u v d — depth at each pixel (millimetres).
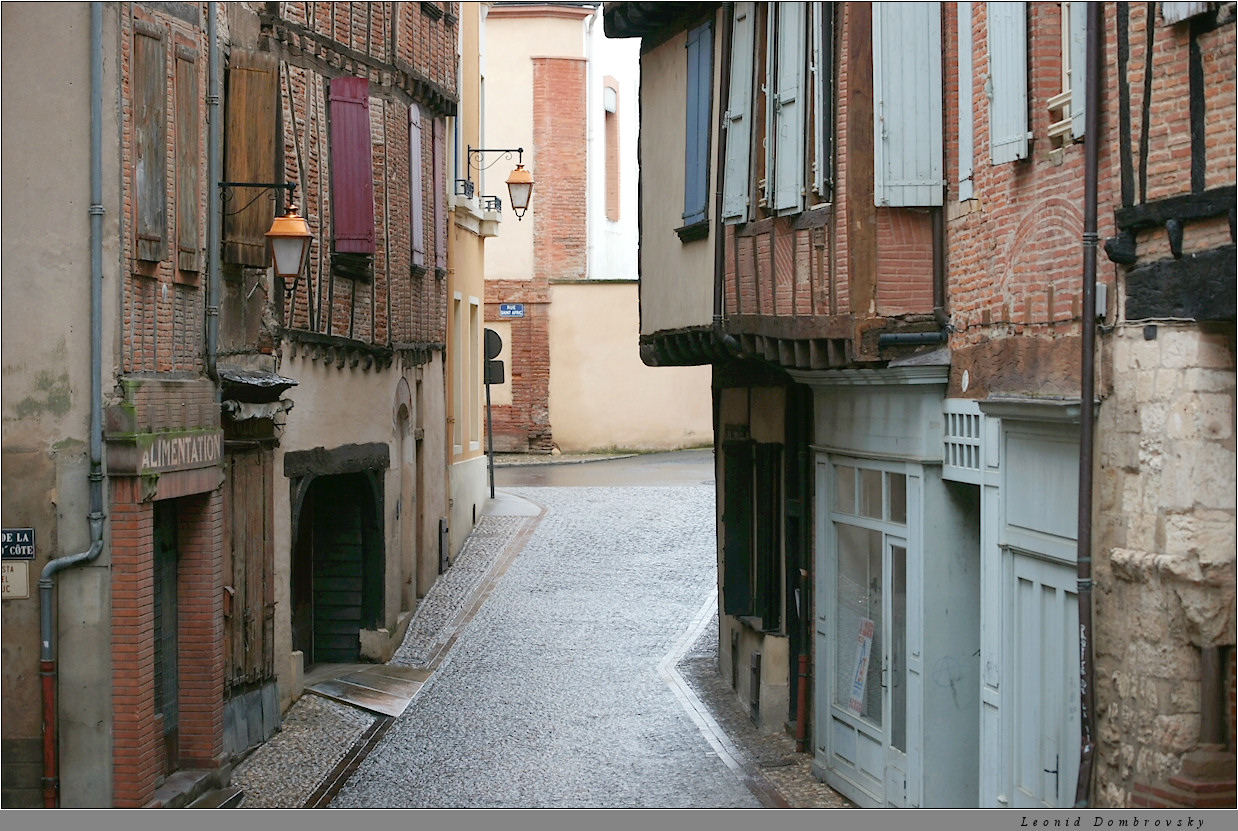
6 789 11250
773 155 12938
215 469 13000
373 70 18547
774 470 15227
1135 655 8047
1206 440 7688
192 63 12742
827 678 13219
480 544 25047
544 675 17234
